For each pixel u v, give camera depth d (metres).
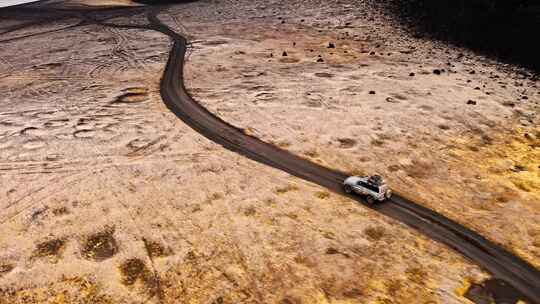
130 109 45.84
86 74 61.22
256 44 74.62
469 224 27.50
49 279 22.03
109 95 51.06
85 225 26.39
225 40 78.19
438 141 38.72
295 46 72.94
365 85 52.94
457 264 23.72
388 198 29.75
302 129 40.47
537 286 22.28
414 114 44.03
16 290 21.31
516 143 38.97
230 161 34.56
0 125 41.38
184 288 21.50
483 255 24.59
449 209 29.09
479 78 57.66
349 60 64.88
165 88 53.34
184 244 24.67
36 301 20.69
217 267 22.91
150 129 40.31
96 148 36.19
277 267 22.95
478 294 21.55
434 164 34.97
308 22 89.88
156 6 124.75
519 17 74.00
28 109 46.44
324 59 65.31
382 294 21.22
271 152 36.28
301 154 36.03
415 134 39.81
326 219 27.30
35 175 31.92
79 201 28.78
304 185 31.27
